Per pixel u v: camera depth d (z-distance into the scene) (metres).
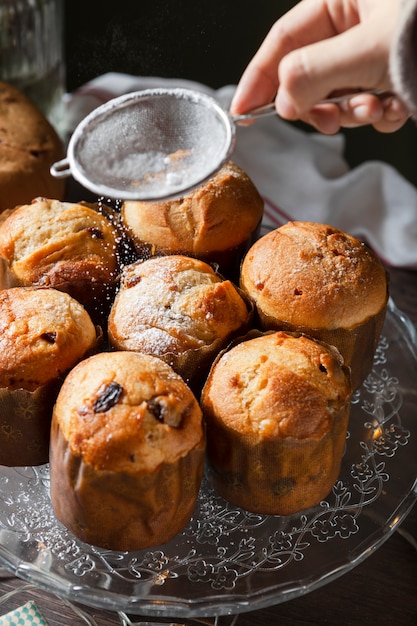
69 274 0.53
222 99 0.75
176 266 0.53
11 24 0.70
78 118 0.76
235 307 0.52
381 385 0.58
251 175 0.74
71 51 0.78
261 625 0.49
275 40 0.61
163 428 0.45
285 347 0.49
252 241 0.58
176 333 0.50
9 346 0.48
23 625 0.47
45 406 0.49
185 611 0.46
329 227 0.55
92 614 0.50
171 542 0.49
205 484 0.52
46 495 0.51
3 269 0.54
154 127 0.55
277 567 0.48
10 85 0.69
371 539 0.49
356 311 0.52
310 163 0.75
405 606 0.50
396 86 0.46
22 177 0.62
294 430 0.46
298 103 0.55
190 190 0.51
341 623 0.50
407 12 0.45
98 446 0.44
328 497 0.51
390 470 0.53
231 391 0.47
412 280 0.68
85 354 0.50
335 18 0.60
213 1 0.73
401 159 0.85
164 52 0.76
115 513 0.46
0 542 0.48
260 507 0.49
